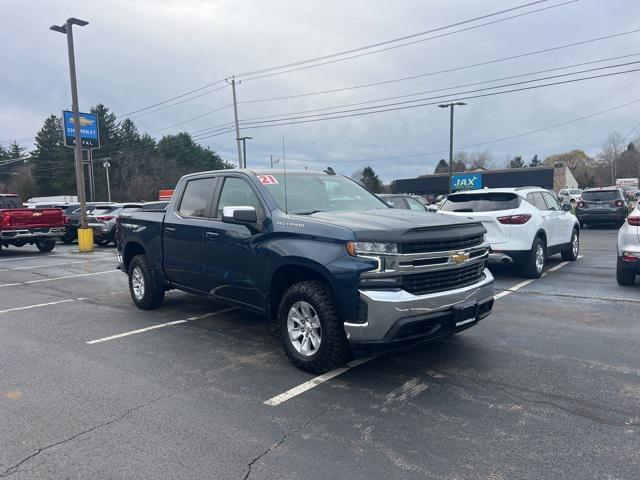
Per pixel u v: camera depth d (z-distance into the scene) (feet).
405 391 14.35
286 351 16.40
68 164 258.98
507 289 27.94
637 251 26.45
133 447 11.55
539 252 31.24
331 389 14.62
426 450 11.12
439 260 14.74
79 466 10.79
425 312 14.10
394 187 230.27
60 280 36.58
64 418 13.12
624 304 24.04
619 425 12.06
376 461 10.72
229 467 10.64
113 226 64.85
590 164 338.34
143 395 14.56
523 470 10.25
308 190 18.92
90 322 23.25
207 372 16.31
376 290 13.92
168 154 276.62
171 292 29.89
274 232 16.53
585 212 68.74
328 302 14.97
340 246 14.48
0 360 17.92
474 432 11.87
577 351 17.38
